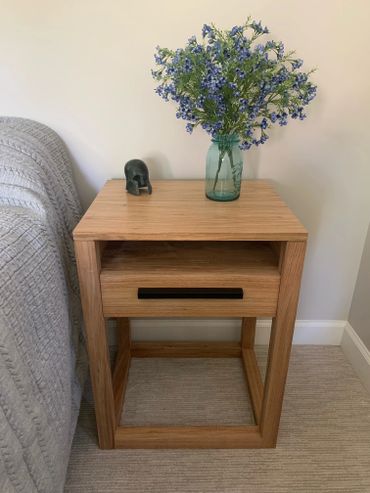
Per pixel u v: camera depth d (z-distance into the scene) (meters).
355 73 1.00
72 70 0.99
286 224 0.77
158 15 0.93
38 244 0.73
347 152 1.10
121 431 0.99
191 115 0.81
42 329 0.70
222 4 0.93
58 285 0.80
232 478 0.92
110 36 0.95
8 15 0.93
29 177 0.82
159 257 0.86
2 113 1.03
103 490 0.89
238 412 1.10
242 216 0.81
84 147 1.08
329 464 0.95
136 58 0.98
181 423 1.06
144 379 1.22
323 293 1.30
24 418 0.59
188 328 1.35
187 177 1.12
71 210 0.98
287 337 0.85
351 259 1.24
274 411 0.94
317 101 1.03
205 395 1.16
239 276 0.79
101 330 0.84
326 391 1.17
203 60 0.75
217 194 0.90
